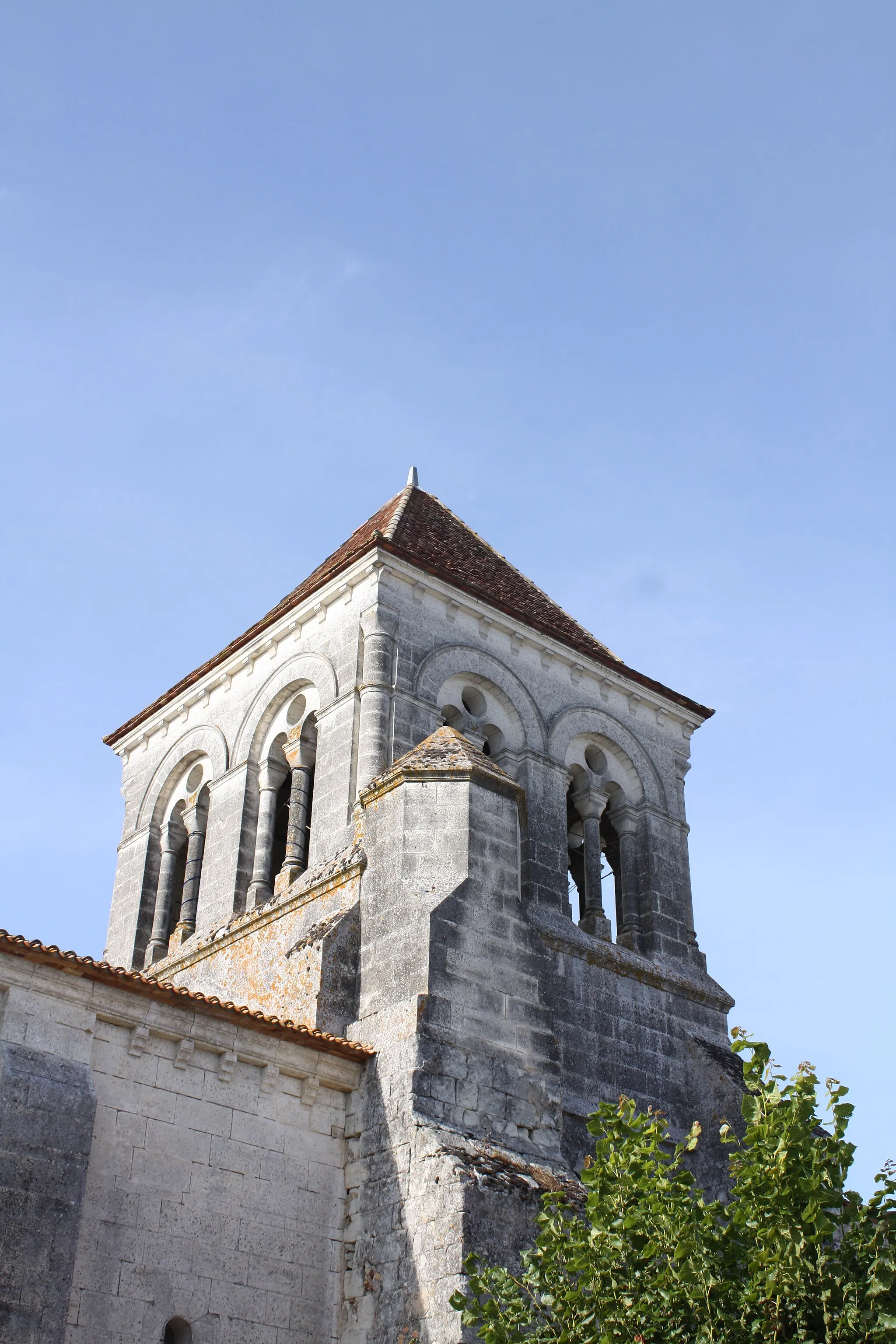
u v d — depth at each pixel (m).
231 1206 19.19
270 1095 20.34
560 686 32.16
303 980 22.69
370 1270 19.56
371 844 24.11
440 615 30.41
